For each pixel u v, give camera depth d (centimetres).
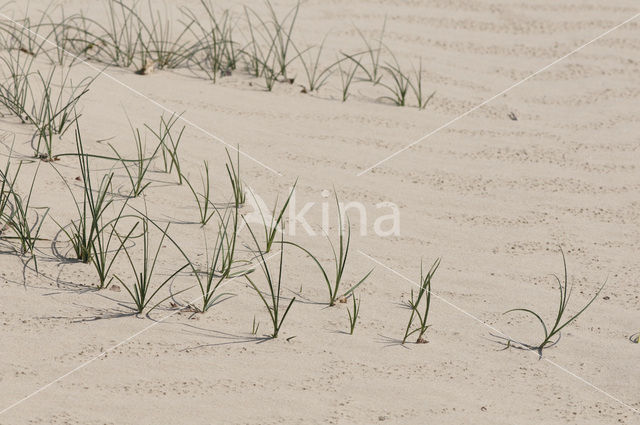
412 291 581
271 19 992
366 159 757
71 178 670
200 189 686
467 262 629
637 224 687
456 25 1017
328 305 570
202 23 966
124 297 558
